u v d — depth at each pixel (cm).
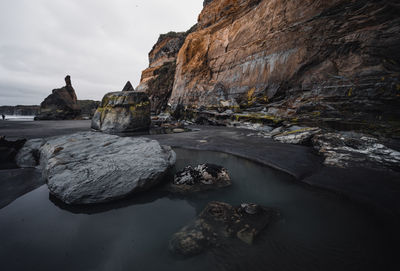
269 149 668
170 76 3172
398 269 181
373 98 764
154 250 219
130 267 194
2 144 573
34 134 1052
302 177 424
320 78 1020
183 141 852
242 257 200
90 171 360
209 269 188
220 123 1593
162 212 303
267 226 252
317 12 1091
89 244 229
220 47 1983
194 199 344
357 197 325
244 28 1691
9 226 261
